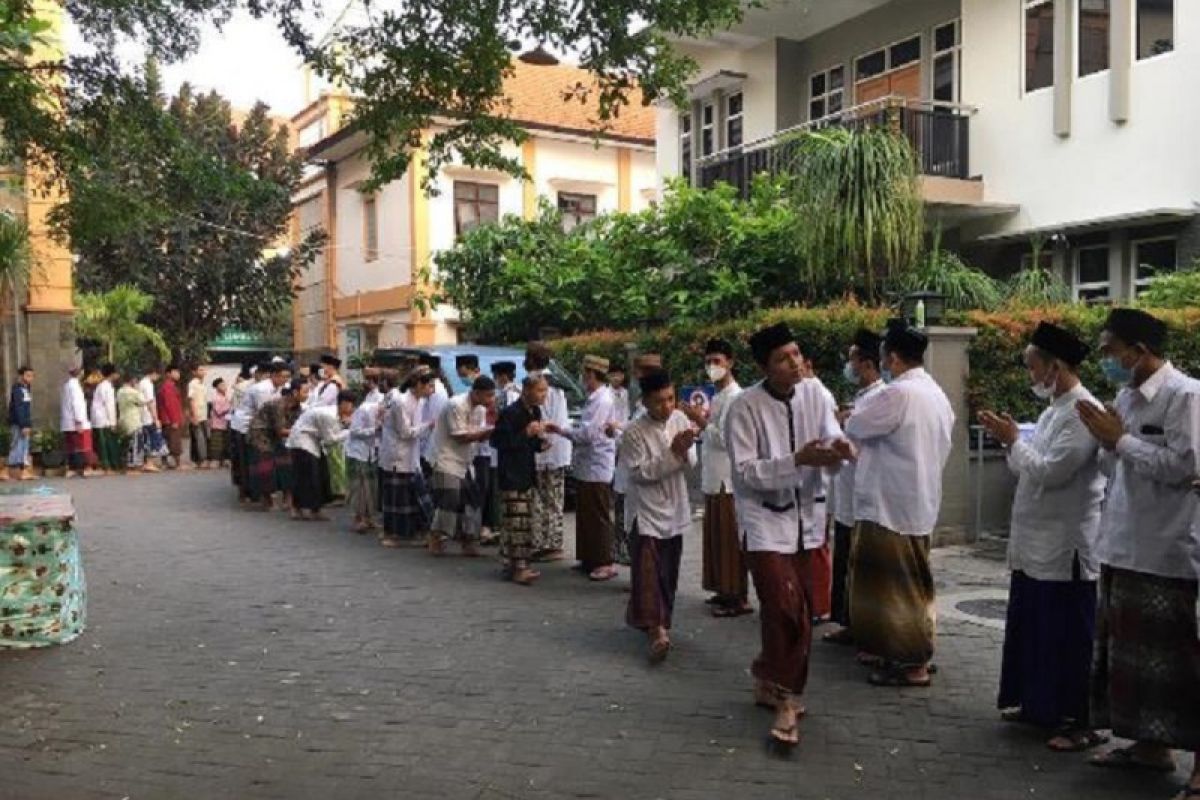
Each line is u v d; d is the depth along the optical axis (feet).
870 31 56.29
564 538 35.09
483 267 61.16
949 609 24.09
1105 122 44.19
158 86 28.45
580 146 87.04
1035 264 45.09
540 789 14.82
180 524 39.47
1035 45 47.37
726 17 23.85
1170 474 13.76
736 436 16.93
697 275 44.78
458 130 25.67
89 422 60.13
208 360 97.25
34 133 25.89
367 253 89.51
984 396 31.71
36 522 22.17
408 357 40.57
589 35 22.80
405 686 19.35
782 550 16.62
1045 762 15.61
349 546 34.37
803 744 16.34
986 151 49.37
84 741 16.85
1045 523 16.05
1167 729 14.16
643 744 16.42
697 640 22.22
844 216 38.58
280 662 20.99
